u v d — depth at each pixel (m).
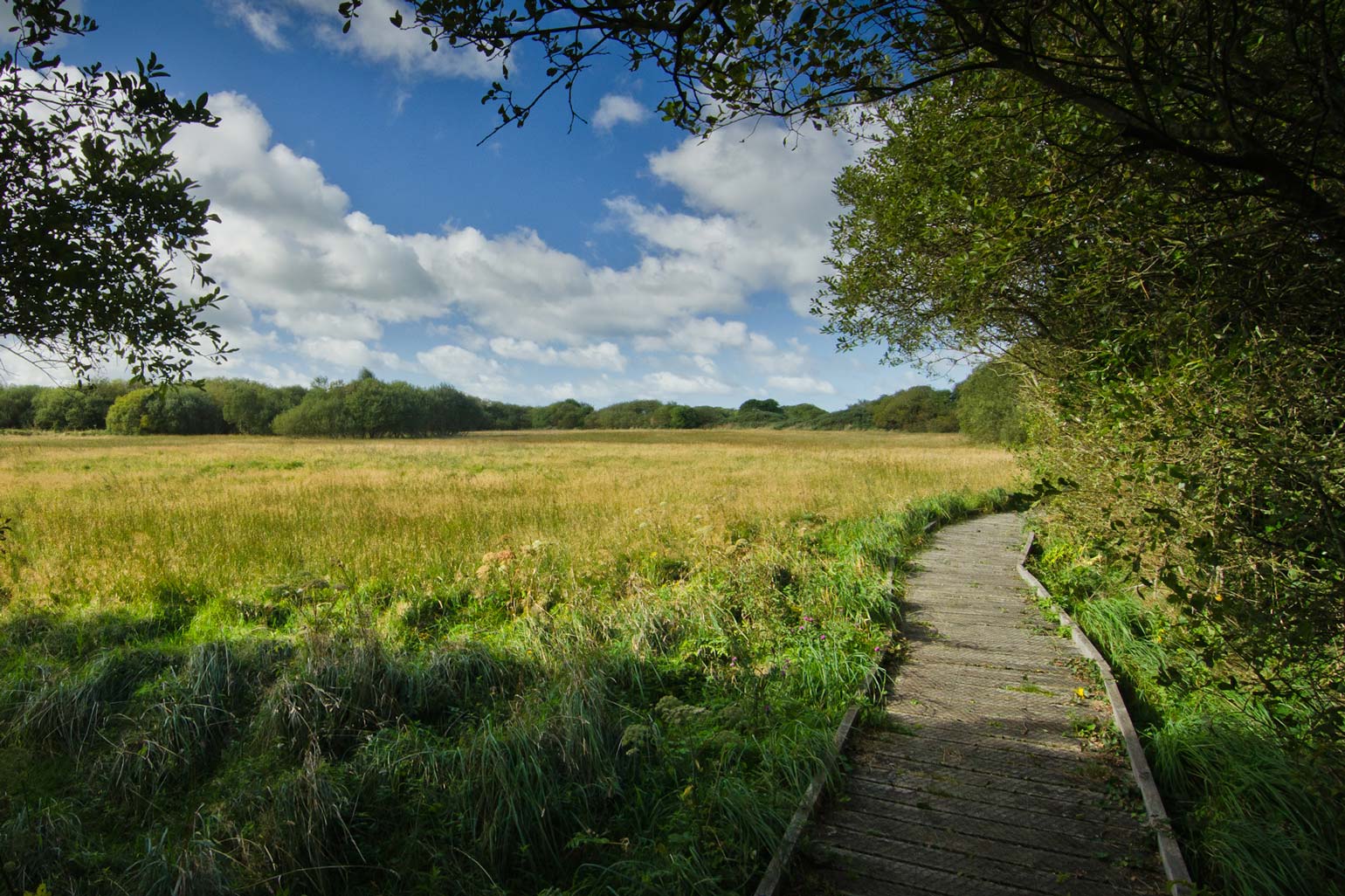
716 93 2.54
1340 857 3.28
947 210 5.20
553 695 5.22
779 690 5.53
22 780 4.73
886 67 2.58
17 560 8.50
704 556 8.70
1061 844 3.63
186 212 2.84
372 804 4.28
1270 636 2.87
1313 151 2.10
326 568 8.58
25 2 2.36
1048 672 5.91
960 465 23.97
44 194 2.55
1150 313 3.68
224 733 5.18
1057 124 3.20
